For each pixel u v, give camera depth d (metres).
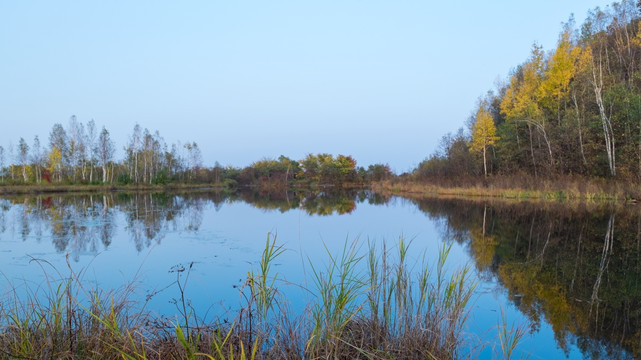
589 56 26.22
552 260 8.41
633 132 22.84
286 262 7.79
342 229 12.39
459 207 19.72
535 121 27.14
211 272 7.10
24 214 17.11
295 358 3.38
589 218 14.83
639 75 24.48
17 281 6.38
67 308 3.48
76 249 9.29
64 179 45.62
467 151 34.25
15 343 3.26
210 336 3.47
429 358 3.55
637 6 29.00
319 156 65.25
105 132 46.84
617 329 4.73
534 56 31.14
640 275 7.22
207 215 17.03
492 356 3.96
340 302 3.70
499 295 6.00
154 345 3.45
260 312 3.88
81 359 3.18
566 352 4.12
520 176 27.08
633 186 20.47
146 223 14.19
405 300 4.09
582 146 24.27
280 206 22.22
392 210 18.95
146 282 6.48
